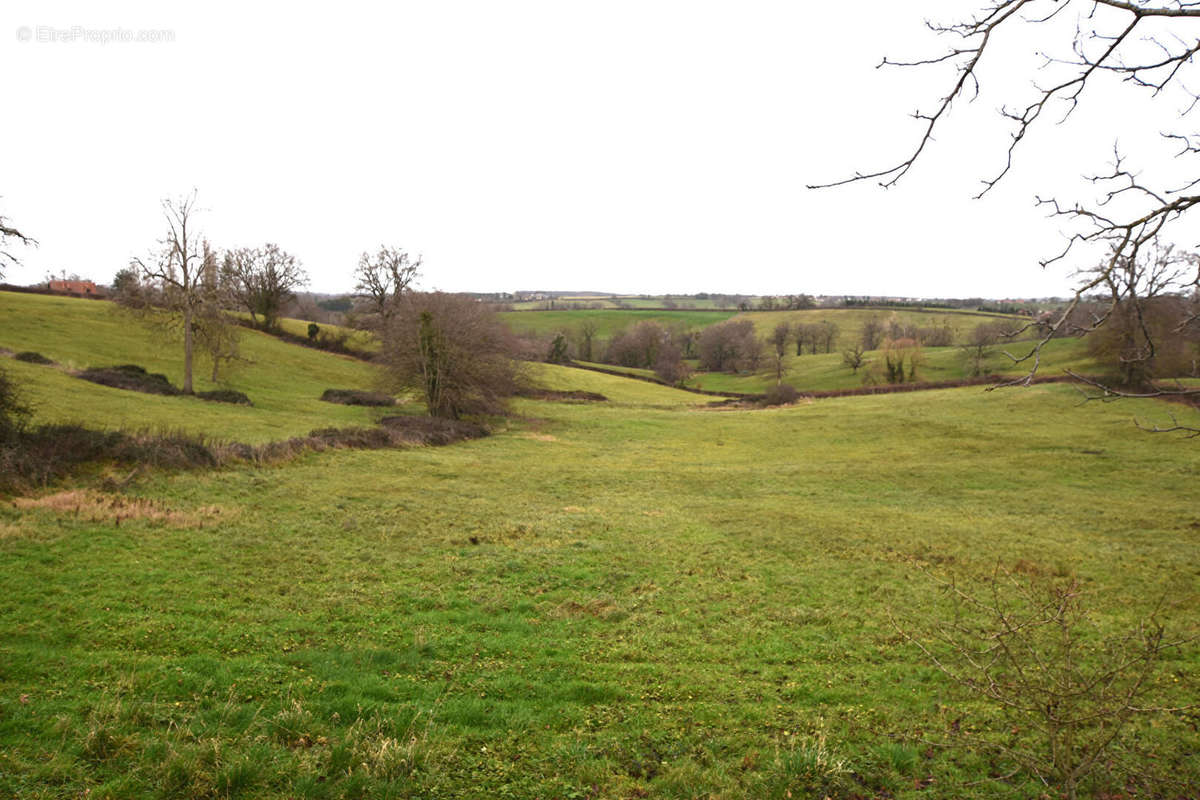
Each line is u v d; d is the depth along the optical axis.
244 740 7.89
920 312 152.12
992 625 13.19
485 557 17.81
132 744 7.52
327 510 21.69
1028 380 4.99
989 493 31.91
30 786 6.69
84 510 17.91
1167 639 12.37
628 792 7.43
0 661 9.39
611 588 15.80
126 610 11.98
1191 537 22.55
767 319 154.25
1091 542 21.67
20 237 22.73
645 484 33.06
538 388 75.31
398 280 85.00
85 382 41.22
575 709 9.47
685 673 10.91
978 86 4.81
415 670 10.56
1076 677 8.65
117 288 65.50
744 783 7.66
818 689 10.39
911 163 5.00
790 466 40.00
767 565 18.38
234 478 24.34
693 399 84.62
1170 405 51.09
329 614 12.81
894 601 15.23
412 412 53.22
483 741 8.43
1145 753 8.33
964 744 8.12
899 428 53.16
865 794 7.55
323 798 6.93
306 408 49.56
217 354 54.69
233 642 11.02
